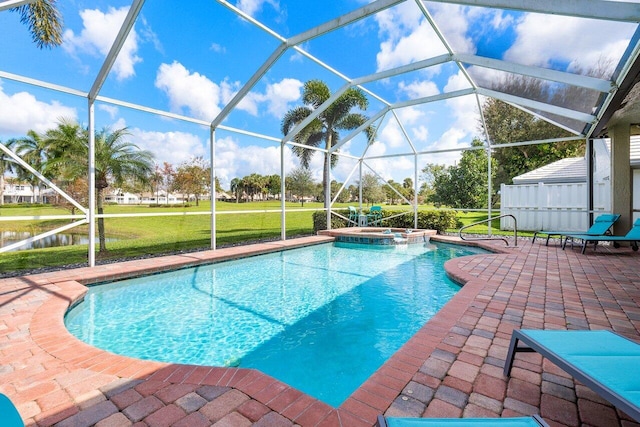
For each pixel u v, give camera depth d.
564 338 1.88
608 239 6.32
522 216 10.52
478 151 12.42
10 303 3.63
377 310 4.18
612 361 1.60
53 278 4.63
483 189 12.34
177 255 6.64
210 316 4.00
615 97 4.96
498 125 9.78
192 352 3.10
